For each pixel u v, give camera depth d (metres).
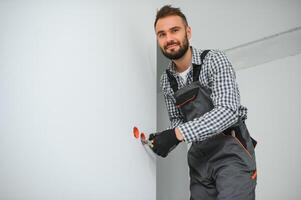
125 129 1.35
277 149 1.94
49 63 1.05
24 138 0.98
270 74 1.99
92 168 1.18
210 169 1.46
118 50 1.34
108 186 1.24
